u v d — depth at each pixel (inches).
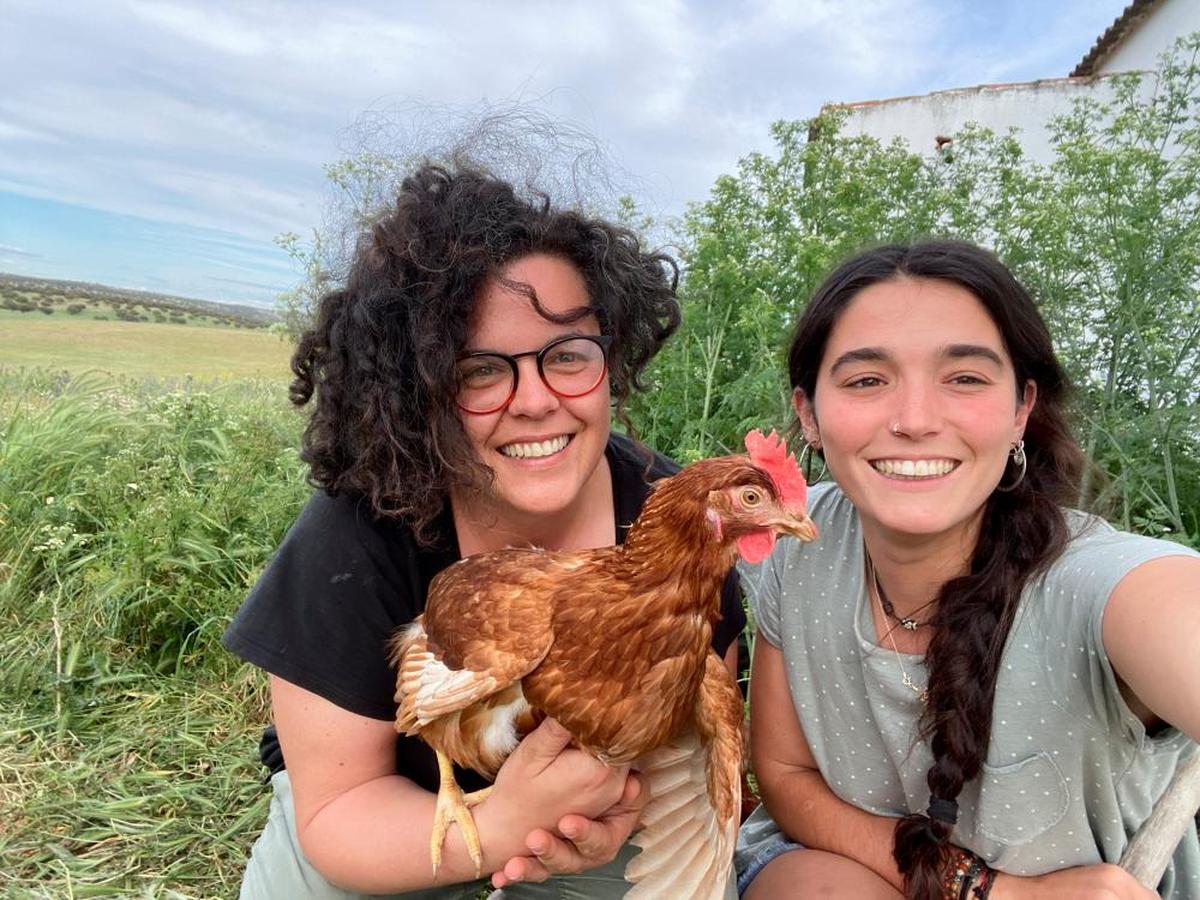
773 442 23.8
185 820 42.4
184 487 64.2
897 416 24.4
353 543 28.2
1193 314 52.8
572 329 27.2
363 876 26.7
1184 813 25.0
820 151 70.8
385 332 27.0
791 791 32.0
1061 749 24.7
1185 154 60.6
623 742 23.3
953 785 25.7
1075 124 70.5
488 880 37.1
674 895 26.6
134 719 50.3
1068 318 56.2
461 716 25.4
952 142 99.7
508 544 31.0
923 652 27.6
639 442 36.2
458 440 27.1
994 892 26.6
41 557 64.0
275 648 27.3
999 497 26.4
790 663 30.5
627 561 23.3
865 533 27.7
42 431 76.7
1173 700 19.3
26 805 42.2
